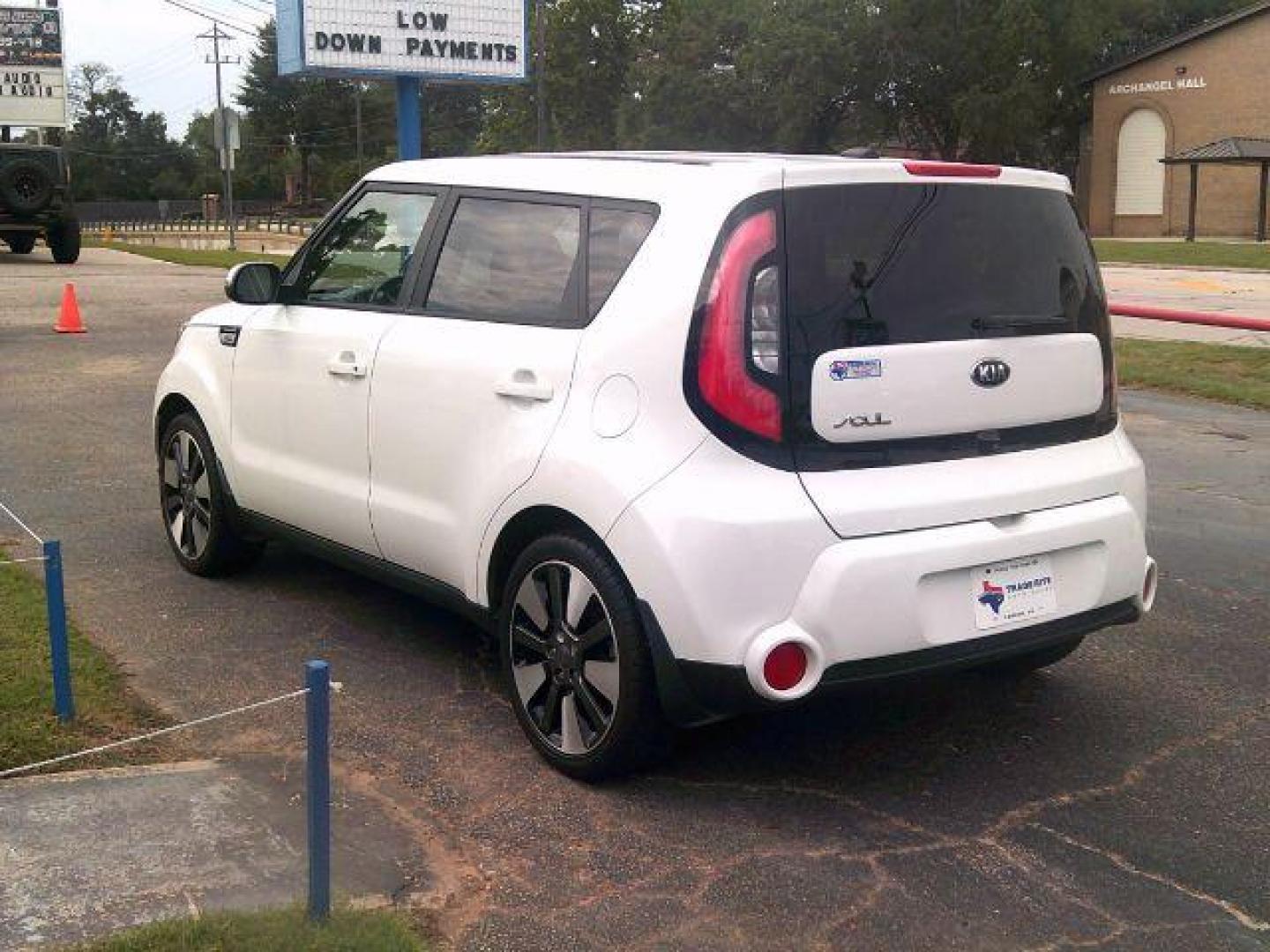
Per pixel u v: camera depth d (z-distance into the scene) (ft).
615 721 12.41
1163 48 161.58
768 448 11.61
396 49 64.85
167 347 45.44
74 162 397.60
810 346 11.73
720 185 12.18
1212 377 37.81
